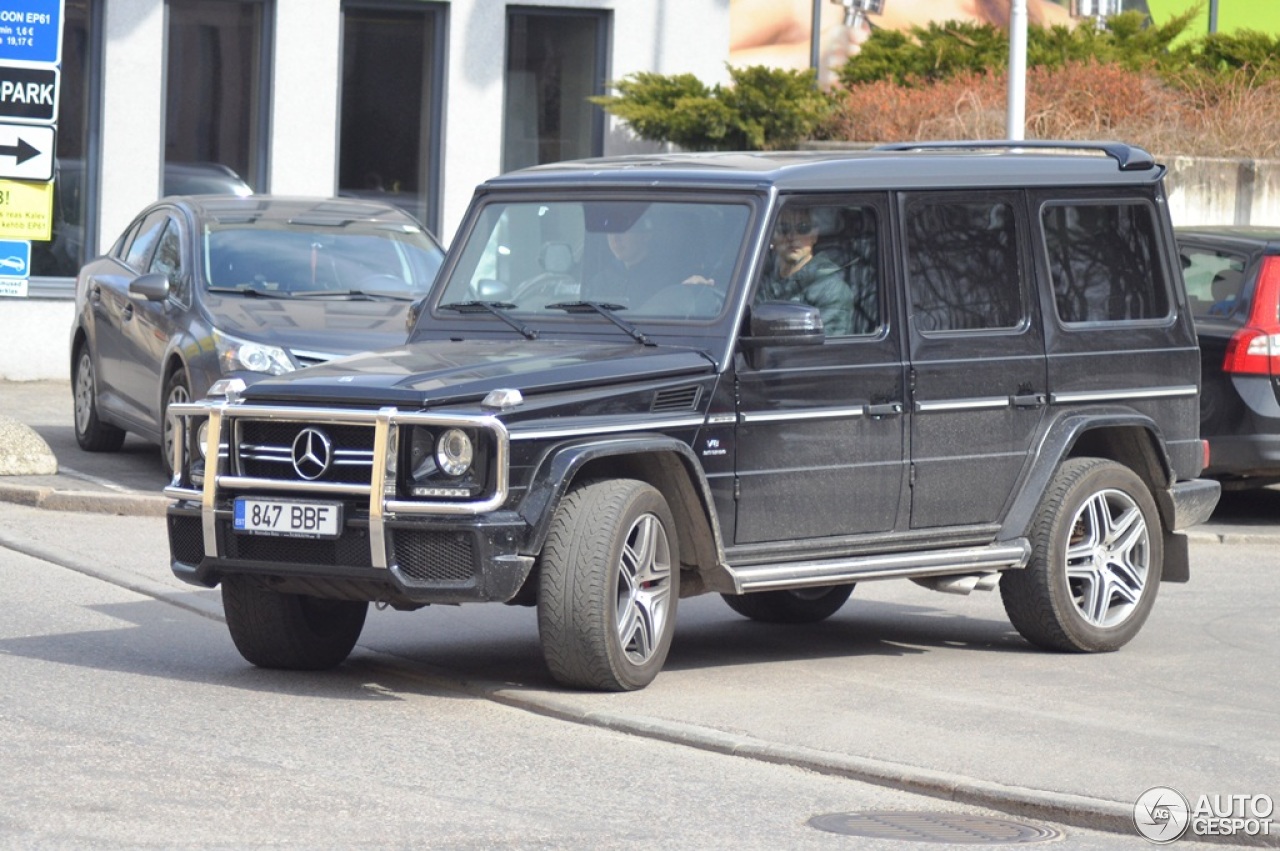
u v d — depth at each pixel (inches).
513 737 486.6
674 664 590.2
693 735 485.7
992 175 613.6
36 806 402.3
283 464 514.6
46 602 661.3
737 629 671.1
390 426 497.4
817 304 570.3
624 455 539.5
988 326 609.3
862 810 430.3
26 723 478.6
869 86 1571.1
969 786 441.1
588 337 566.3
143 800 410.6
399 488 499.8
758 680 565.0
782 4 1785.2
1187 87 1588.3
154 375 917.2
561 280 583.2
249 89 1393.9
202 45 1379.2
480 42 1438.2
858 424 574.6
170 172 1379.2
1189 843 414.0
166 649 590.2
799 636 657.0
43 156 1024.2
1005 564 603.5
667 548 537.6
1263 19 1929.1
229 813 402.9
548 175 598.2
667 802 429.1
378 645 609.9
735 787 445.7
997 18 1855.3
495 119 1450.5
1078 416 625.0
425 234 982.4
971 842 406.6
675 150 1515.7
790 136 1466.5
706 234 565.6
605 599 515.5
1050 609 613.6
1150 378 647.1
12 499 880.3
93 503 862.5
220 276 906.1
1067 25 1808.6
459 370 520.7
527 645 613.0
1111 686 568.4
